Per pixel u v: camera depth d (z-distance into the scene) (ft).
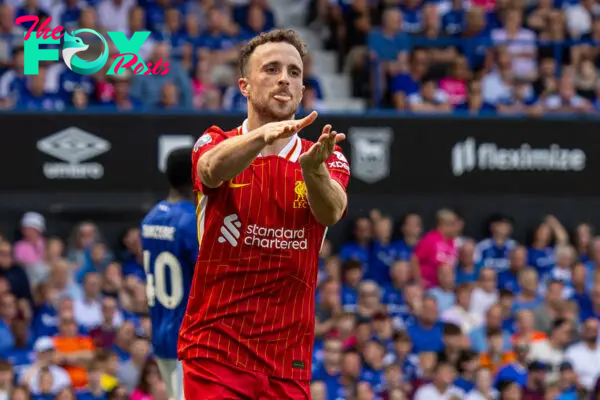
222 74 142.41
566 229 143.64
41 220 125.39
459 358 106.22
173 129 134.82
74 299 112.98
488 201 142.20
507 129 142.31
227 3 156.04
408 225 132.46
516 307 121.80
